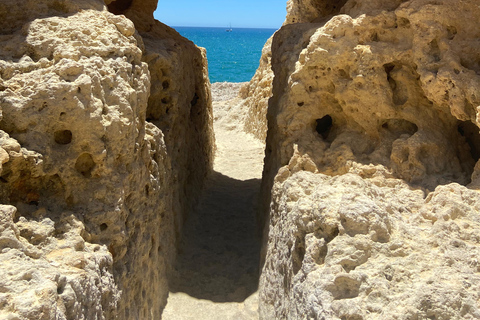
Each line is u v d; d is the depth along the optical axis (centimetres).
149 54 577
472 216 321
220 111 1639
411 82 467
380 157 459
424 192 409
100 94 358
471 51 417
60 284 264
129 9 702
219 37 13388
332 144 493
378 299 276
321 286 289
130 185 397
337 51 477
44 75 340
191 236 644
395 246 299
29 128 328
